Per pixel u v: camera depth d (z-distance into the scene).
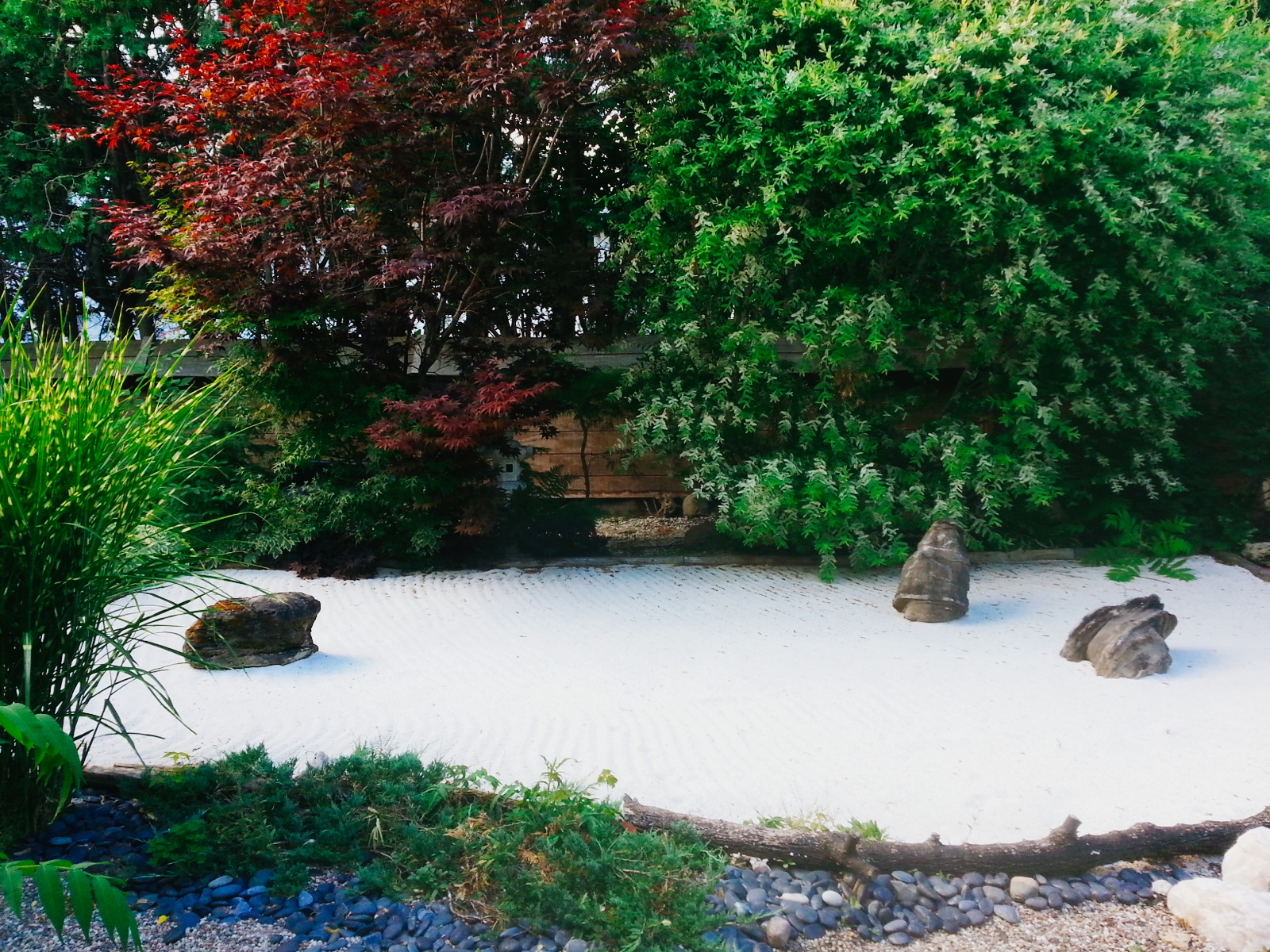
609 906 2.39
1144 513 8.66
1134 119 7.31
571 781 3.51
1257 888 2.63
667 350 8.05
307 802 2.96
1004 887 2.72
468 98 6.81
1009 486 7.61
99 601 2.61
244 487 7.80
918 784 3.57
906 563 6.44
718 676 5.05
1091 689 4.78
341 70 6.81
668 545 8.87
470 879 2.51
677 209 7.46
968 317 7.50
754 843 2.77
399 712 4.44
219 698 4.60
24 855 2.54
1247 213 7.62
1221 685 4.80
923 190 6.98
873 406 8.08
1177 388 7.75
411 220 7.73
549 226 8.67
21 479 2.41
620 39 6.69
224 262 7.04
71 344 2.69
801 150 6.71
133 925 1.61
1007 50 6.92
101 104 7.96
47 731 1.77
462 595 7.01
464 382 7.48
